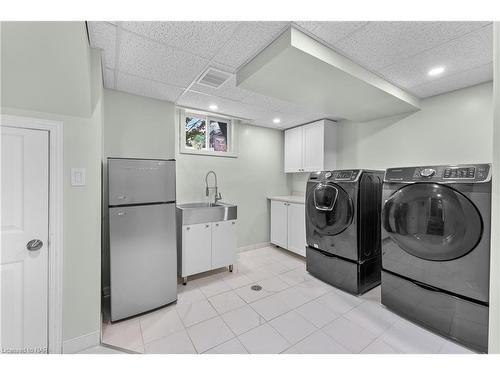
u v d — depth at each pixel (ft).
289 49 4.72
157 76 6.61
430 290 5.57
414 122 8.59
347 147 11.05
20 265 4.62
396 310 6.32
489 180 4.66
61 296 4.92
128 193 6.26
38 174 4.74
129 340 5.39
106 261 7.27
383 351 4.99
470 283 4.95
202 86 7.42
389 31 4.70
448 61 5.85
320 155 11.10
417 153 8.51
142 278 6.44
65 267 4.99
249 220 12.37
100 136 5.41
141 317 6.32
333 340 5.34
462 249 5.00
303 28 4.67
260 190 12.78
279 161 13.57
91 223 5.25
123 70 6.25
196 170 10.52
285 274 9.19
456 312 5.15
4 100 4.35
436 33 4.73
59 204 4.89
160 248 6.74
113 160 6.08
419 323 5.83
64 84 4.46
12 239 4.54
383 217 6.56
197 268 8.54
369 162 10.12
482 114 7.04
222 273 9.30
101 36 4.81
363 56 5.65
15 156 4.55
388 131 9.42
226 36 4.88
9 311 4.55
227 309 6.68
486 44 5.09
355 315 6.34
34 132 4.69
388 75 6.61
